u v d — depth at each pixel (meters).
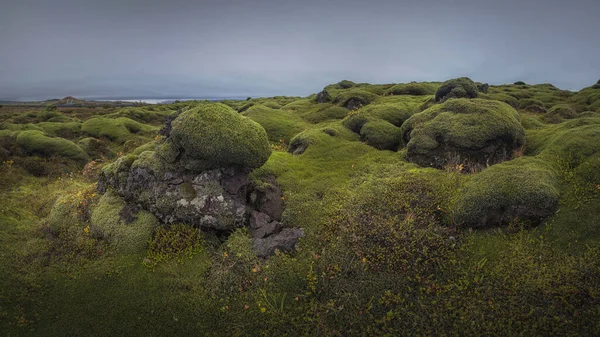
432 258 6.34
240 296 6.22
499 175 7.47
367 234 6.97
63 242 7.49
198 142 7.18
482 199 6.95
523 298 5.52
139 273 6.68
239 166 7.92
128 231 7.33
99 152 18.12
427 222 7.18
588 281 5.56
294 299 6.11
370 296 5.95
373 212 7.69
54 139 16.23
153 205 7.63
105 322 5.99
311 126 17.38
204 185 7.52
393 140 13.15
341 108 20.08
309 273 6.36
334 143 12.91
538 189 6.77
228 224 7.39
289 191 9.23
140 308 6.15
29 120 29.66
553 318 5.18
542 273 5.83
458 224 7.07
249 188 8.48
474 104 11.18
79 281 6.58
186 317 6.01
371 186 8.84
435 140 10.55
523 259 6.13
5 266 6.84
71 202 8.59
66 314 6.09
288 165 10.94
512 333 5.15
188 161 7.56
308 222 7.81
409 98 20.42
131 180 8.01
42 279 6.62
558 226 6.62
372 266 6.39
